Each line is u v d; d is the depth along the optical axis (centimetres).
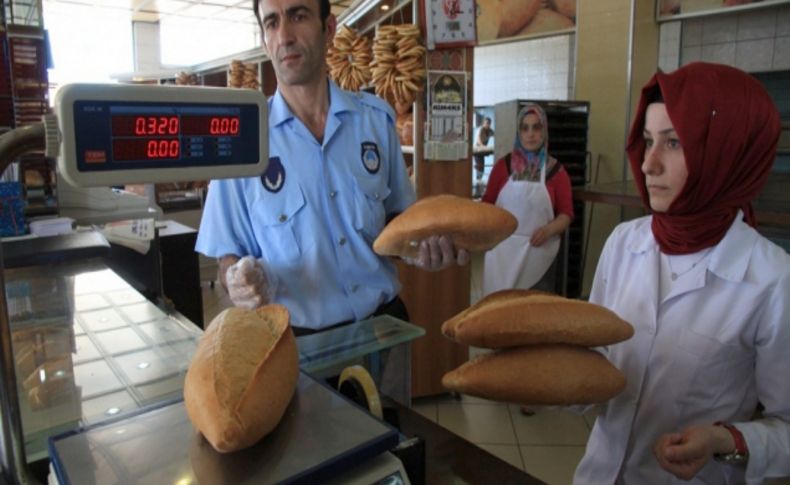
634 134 110
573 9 571
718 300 103
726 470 103
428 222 105
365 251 163
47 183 246
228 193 159
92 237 184
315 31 150
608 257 124
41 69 237
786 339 96
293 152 159
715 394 104
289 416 67
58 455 60
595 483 118
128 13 1025
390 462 63
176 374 92
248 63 536
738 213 106
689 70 97
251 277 129
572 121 419
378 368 99
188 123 56
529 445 270
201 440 63
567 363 80
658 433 109
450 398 315
